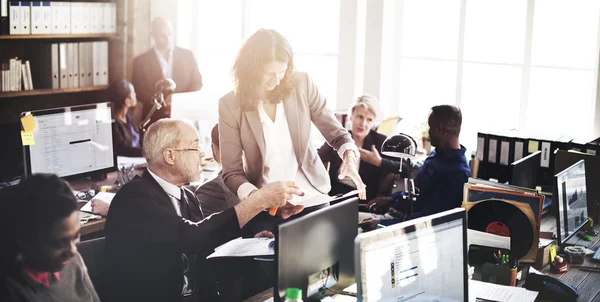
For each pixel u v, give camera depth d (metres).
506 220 3.39
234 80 3.34
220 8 6.56
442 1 5.62
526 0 5.27
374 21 5.79
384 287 2.31
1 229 2.42
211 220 2.93
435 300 2.49
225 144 3.40
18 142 4.48
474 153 4.99
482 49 5.50
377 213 4.49
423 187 4.04
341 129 3.58
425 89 5.80
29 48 5.55
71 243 2.50
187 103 4.71
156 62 6.21
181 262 2.93
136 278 2.86
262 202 3.02
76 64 5.71
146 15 6.30
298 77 3.48
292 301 2.27
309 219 2.46
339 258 2.66
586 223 3.98
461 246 2.58
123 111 5.59
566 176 3.63
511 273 3.10
